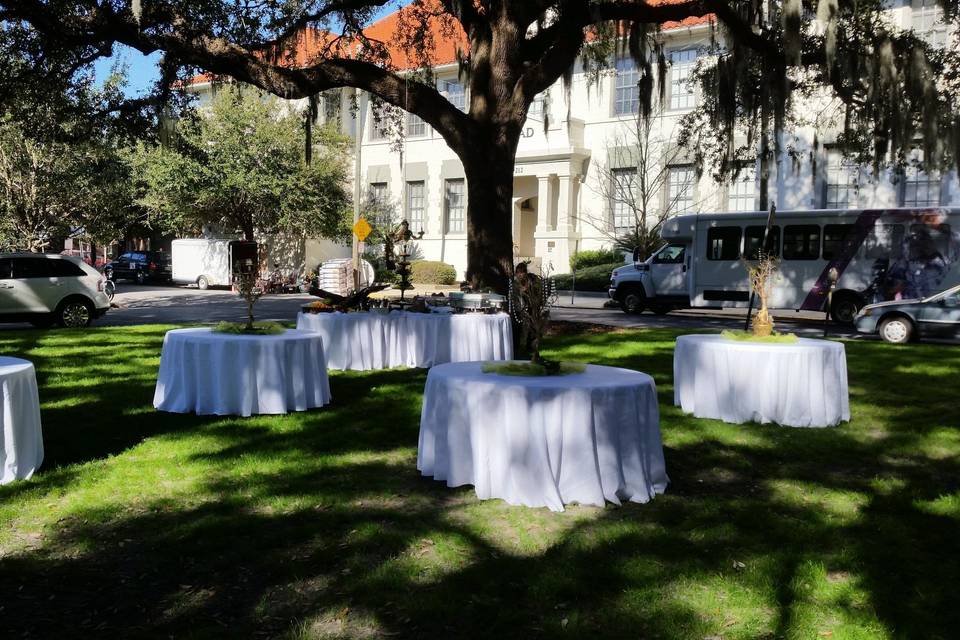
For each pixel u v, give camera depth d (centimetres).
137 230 4191
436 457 544
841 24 1227
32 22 1227
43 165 2503
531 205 3509
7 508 480
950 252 1848
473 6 1407
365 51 1650
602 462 496
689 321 1988
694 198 2769
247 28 1409
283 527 457
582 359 1159
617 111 3008
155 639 328
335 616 348
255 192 3183
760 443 673
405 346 1122
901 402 861
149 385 910
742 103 1441
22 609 354
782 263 2027
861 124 1388
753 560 410
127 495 511
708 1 1211
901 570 399
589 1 1280
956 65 1319
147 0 1227
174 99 1486
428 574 391
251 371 750
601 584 381
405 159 3597
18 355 1167
